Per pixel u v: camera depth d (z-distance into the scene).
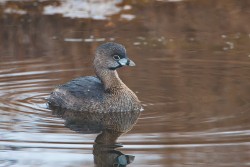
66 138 12.99
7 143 12.73
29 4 23.47
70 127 13.66
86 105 14.81
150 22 22.09
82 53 19.34
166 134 13.03
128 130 13.37
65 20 22.41
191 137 12.80
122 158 11.95
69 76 17.33
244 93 15.64
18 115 14.38
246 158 11.79
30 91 16.11
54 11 23.03
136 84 16.59
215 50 19.47
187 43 20.16
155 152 12.19
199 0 23.62
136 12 22.91
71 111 14.80
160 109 14.65
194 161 11.77
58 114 14.54
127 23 22.12
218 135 12.87
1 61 18.61
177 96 15.55
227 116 13.97
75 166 11.70
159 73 17.48
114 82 14.98
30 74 17.42
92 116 14.45
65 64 18.36
